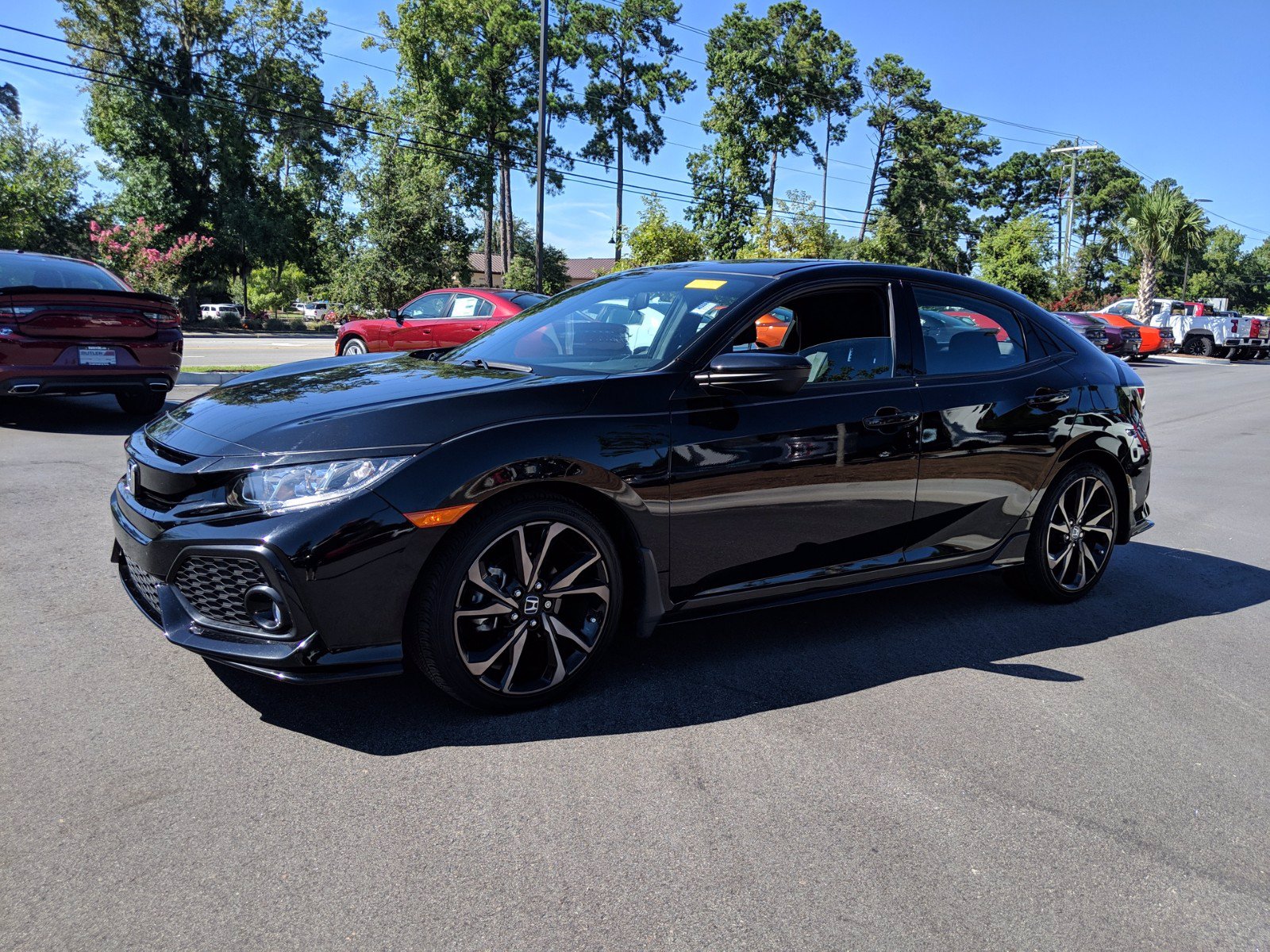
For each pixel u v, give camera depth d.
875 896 2.04
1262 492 7.37
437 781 2.43
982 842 2.28
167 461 2.70
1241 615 4.24
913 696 3.15
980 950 1.89
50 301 7.14
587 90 53.66
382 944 1.80
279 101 43.22
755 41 52.66
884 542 3.55
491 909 1.93
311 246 45.34
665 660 3.35
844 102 56.56
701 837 2.24
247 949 1.77
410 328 12.63
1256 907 2.08
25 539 4.43
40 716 2.67
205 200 42.59
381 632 2.55
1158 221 31.56
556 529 2.78
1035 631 3.88
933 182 60.56
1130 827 2.39
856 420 3.37
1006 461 3.83
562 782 2.46
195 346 20.97
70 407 9.12
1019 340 4.07
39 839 2.09
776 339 3.34
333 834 2.17
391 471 2.53
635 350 3.27
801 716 2.93
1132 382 4.44
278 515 2.46
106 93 39.44
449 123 47.94
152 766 2.43
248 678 2.99
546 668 2.87
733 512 3.11
